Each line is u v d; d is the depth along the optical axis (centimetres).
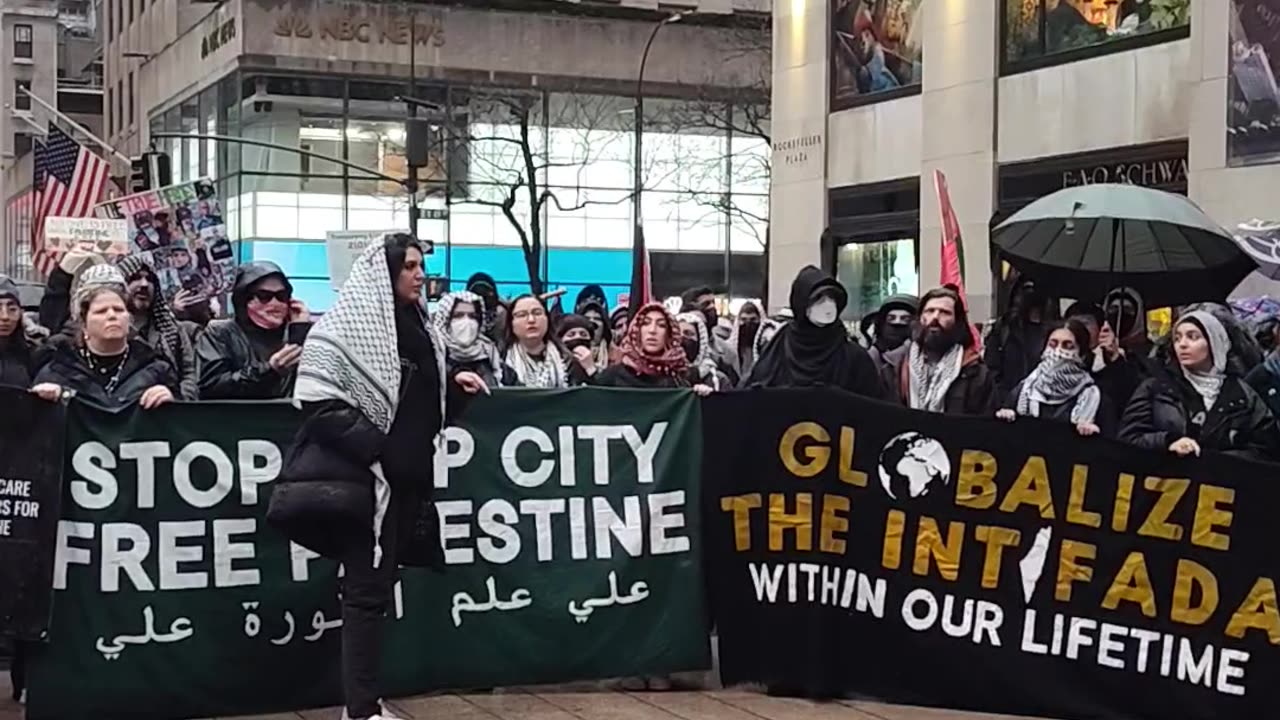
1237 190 1602
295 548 612
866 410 641
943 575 629
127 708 590
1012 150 2092
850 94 2464
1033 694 617
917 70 2295
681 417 666
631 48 5119
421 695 636
